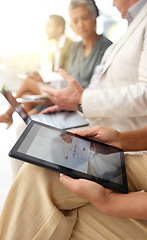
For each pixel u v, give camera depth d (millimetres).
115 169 455
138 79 806
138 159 571
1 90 773
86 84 1585
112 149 542
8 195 420
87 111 818
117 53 854
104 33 1642
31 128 492
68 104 891
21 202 412
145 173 521
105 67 883
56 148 446
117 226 441
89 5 1485
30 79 1366
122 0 866
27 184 420
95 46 1571
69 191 443
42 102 963
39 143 441
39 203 416
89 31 1542
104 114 806
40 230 398
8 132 1544
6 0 1981
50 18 1647
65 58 1692
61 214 406
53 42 1849
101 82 911
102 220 450
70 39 1665
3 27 2064
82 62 1611
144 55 758
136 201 373
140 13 816
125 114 788
